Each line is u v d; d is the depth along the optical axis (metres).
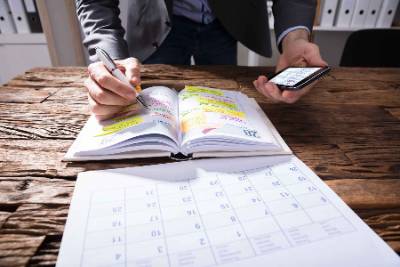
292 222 0.27
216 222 0.27
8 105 0.53
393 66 1.06
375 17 1.46
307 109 0.54
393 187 0.33
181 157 0.38
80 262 0.23
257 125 0.44
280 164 0.37
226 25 0.95
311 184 0.33
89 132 0.42
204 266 0.23
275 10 0.80
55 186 0.32
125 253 0.24
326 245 0.25
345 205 0.29
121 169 0.35
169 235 0.26
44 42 1.46
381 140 0.43
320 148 0.41
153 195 0.31
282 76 0.54
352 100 0.58
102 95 0.42
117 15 0.76
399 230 0.27
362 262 0.23
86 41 0.70
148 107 0.45
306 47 0.63
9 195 0.31
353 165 0.37
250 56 1.82
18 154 0.38
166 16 0.93
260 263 0.23
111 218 0.28
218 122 0.41
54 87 0.63
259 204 0.30
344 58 1.07
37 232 0.26
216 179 0.34
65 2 1.45
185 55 1.13
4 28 1.40
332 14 1.46
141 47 1.03
